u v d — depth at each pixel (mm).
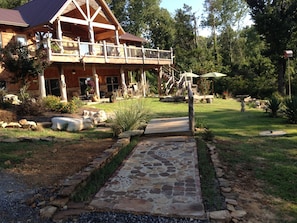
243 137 7914
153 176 4727
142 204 3668
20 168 5277
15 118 10273
